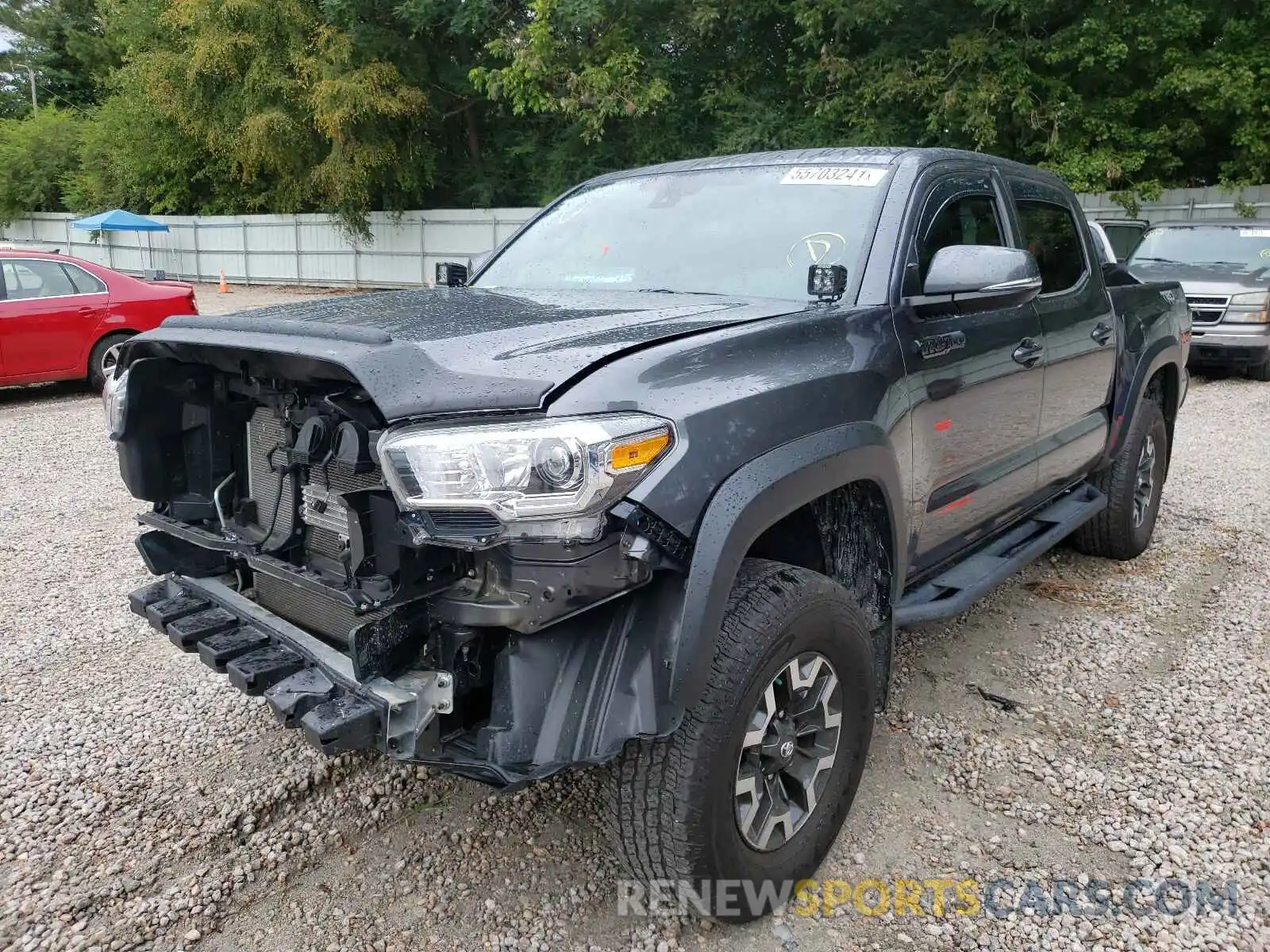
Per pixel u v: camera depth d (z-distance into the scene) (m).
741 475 2.16
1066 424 4.16
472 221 24.16
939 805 2.95
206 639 2.49
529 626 2.02
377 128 23.47
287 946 2.39
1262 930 2.42
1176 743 3.29
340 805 2.98
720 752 2.17
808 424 2.38
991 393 3.37
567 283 3.39
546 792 3.03
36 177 35.78
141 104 27.77
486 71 19.72
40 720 3.49
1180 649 4.04
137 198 32.44
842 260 2.99
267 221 27.84
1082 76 17.28
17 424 8.88
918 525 3.05
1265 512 6.03
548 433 1.95
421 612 2.14
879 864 2.68
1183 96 16.78
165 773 3.15
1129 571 4.97
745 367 2.34
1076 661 3.92
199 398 2.75
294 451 2.36
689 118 21.09
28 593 4.70
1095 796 2.99
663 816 2.18
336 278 27.02
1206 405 10.04
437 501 1.98
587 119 19.17
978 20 17.52
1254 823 2.84
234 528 2.69
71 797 3.01
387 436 2.05
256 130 23.05
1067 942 2.38
